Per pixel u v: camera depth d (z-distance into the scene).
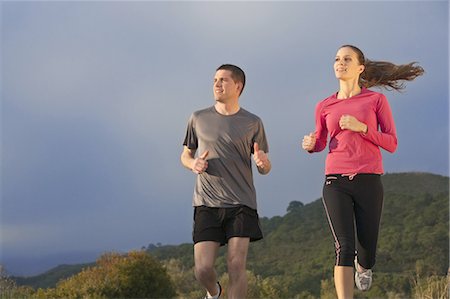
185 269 30.62
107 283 20.48
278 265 44.25
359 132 4.80
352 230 4.76
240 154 4.88
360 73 5.22
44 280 44.16
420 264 35.78
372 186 4.84
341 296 4.64
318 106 5.19
